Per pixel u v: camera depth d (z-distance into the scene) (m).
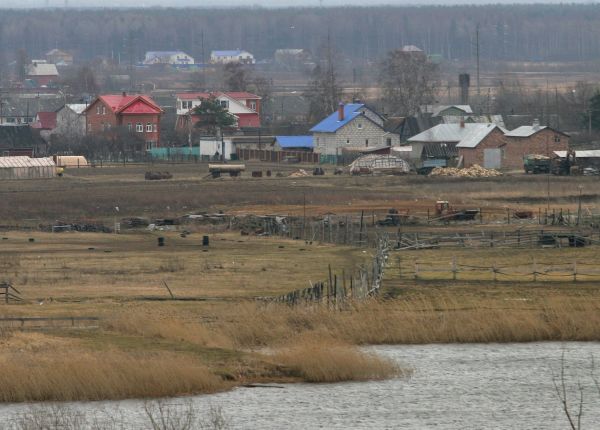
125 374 174.38
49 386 171.75
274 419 164.88
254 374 183.50
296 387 179.75
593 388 180.38
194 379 176.25
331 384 181.62
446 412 168.38
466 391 177.88
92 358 179.88
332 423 162.38
